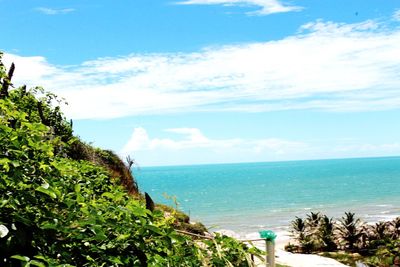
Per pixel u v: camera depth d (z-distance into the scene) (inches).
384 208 2417.6
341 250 804.0
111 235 137.5
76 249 130.5
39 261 117.3
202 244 177.5
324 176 6845.5
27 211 130.3
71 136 557.3
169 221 171.8
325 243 826.2
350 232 819.4
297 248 848.3
